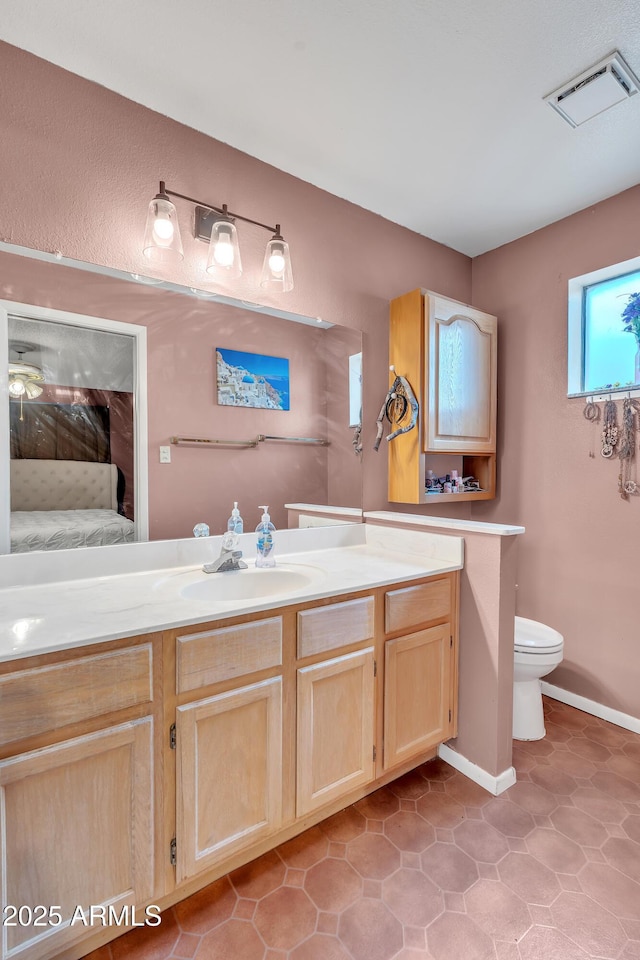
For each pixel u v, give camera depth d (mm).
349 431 2127
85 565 1458
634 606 2057
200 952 1083
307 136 1693
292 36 1292
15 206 1332
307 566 1706
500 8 1218
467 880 1271
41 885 950
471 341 2311
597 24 1266
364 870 1307
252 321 1811
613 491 2117
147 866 1079
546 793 1639
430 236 2434
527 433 2451
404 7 1213
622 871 1301
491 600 1660
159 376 1589
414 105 1548
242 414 1792
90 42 1306
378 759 1535
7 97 1312
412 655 1614
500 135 1690
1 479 1324
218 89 1475
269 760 1266
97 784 1010
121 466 1520
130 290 1525
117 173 1491
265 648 1245
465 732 1760
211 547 1710
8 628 1035
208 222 1661
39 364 1376
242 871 1305
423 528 1872
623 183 1998
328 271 2039
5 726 904
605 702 2158
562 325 2291
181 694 1117
